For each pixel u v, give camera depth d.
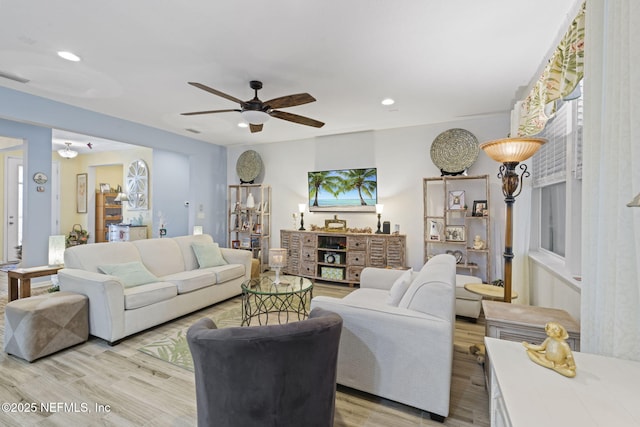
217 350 1.37
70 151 6.25
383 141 5.15
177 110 4.13
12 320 2.51
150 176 6.64
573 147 2.29
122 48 2.53
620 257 1.22
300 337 1.40
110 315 2.74
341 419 1.85
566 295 2.32
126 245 3.62
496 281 3.72
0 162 6.52
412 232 4.96
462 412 1.92
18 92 3.46
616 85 1.23
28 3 1.97
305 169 5.84
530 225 3.51
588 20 1.40
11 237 6.65
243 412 1.41
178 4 1.98
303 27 2.23
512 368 1.12
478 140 4.45
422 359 1.84
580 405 0.92
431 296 1.89
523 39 2.38
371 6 1.99
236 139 5.92
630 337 1.21
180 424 1.79
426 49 2.54
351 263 4.93
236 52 2.60
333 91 3.44
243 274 4.44
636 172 1.12
